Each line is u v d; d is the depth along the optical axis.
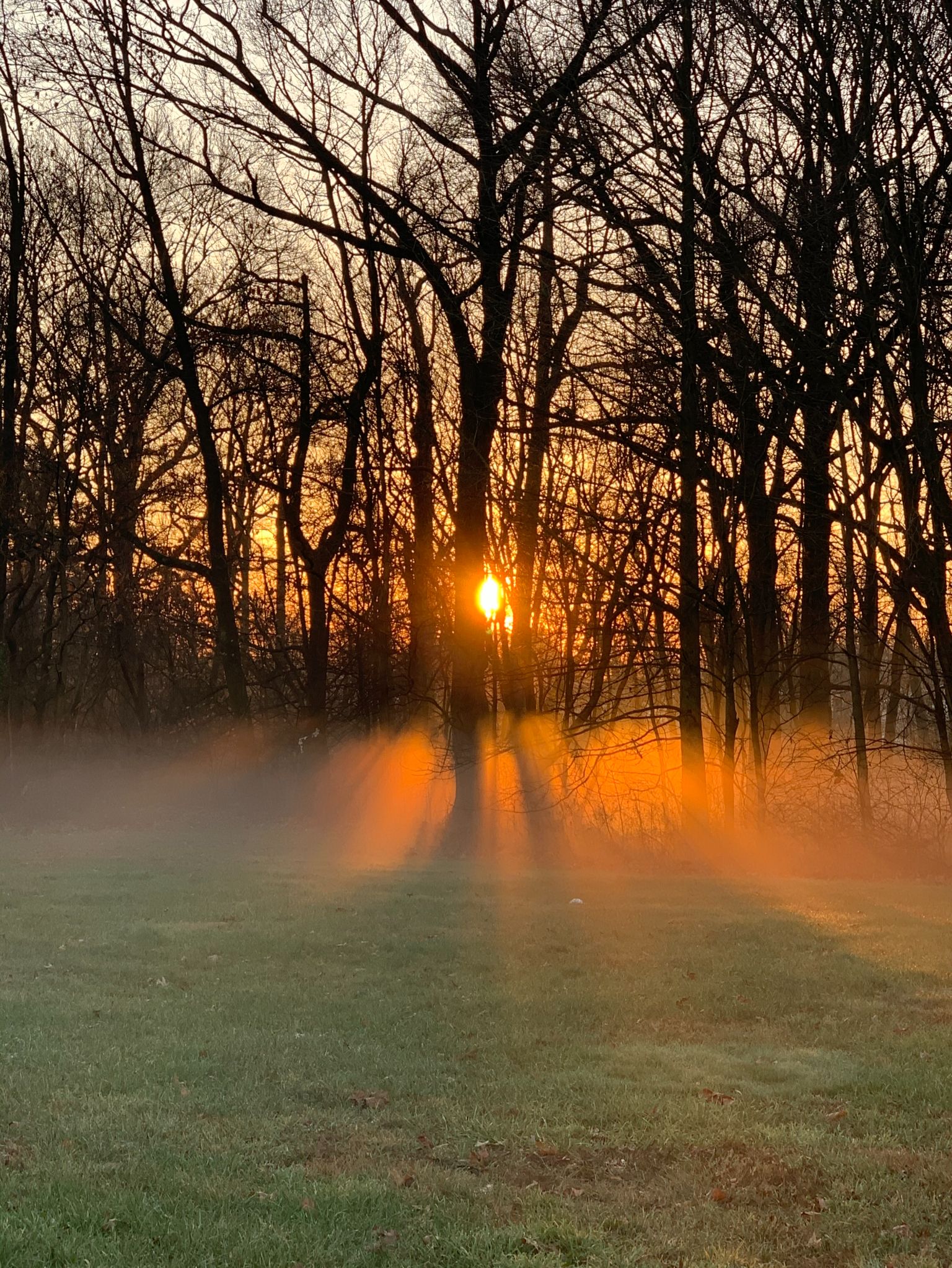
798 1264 4.88
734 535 20.12
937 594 18.91
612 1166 5.91
